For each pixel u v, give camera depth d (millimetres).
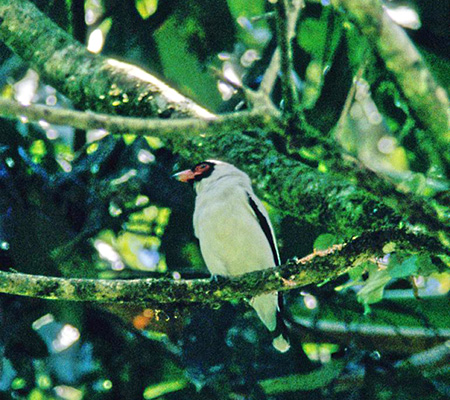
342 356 10656
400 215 7176
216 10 10977
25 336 11320
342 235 9023
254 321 10969
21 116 6059
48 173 11617
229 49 11070
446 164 8422
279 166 9797
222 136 10234
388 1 8953
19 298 11453
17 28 10508
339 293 10789
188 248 11797
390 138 10148
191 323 10992
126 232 11578
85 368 11266
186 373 10883
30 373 11188
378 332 10352
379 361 10211
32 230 11414
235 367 10789
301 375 10109
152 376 11094
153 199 11828
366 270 8344
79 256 11453
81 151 11609
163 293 7484
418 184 6777
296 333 10703
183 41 11227
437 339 10195
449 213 6820
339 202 9039
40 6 11633
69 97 10328
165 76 11336
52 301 11383
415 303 10383
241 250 9711
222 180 10078
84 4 11523
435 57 10078
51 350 11289
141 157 11406
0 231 11336
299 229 11242
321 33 10016
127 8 11266
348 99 6750
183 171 10688
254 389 10602
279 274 7500
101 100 10094
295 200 9469
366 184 6758
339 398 10039
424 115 7156
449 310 10297
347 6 6703
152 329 11156
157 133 6227
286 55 6113
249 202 9844
